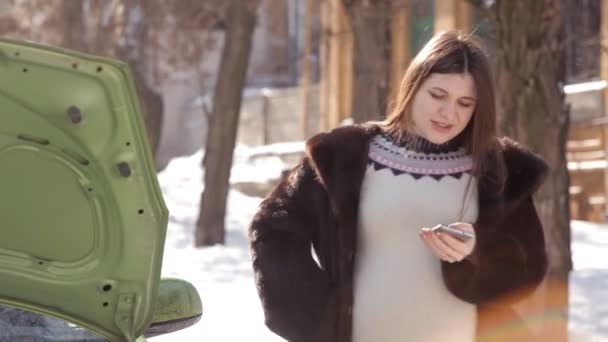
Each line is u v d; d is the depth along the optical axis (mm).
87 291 3287
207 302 9938
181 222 22328
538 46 7918
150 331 4059
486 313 4012
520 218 4012
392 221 3957
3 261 3242
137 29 21766
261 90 38125
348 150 4004
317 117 32000
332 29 26906
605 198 20734
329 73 27688
